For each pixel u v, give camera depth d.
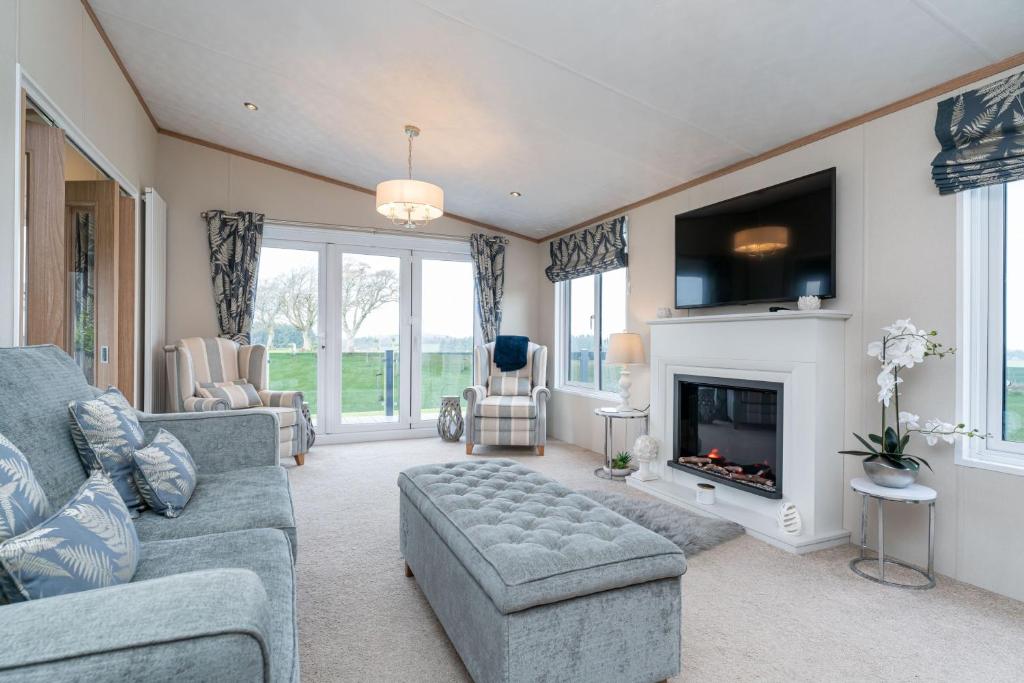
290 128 4.27
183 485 1.78
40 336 2.43
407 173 4.74
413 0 2.48
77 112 2.77
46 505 1.16
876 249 2.64
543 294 6.07
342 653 1.74
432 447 5.13
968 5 1.94
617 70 2.72
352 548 2.63
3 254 2.04
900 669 1.68
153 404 4.19
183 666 0.63
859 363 2.71
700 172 3.71
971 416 2.34
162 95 3.99
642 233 4.40
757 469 3.12
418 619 1.96
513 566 1.38
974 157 2.22
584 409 5.22
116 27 3.15
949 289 2.36
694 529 2.79
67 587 0.92
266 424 2.34
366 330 5.44
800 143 3.04
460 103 3.37
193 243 4.73
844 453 2.51
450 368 5.83
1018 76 2.09
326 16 2.76
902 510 2.54
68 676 0.59
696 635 1.87
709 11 2.20
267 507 1.78
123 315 3.75
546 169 4.16
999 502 2.20
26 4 2.18
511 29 2.55
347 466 4.32
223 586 0.73
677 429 3.64
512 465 2.47
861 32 2.17
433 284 5.74
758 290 3.18
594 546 1.50
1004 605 2.10
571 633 1.39
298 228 5.12
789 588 2.24
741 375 3.13
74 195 3.33
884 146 2.62
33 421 1.43
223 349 4.49
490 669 1.39
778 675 1.64
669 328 3.71
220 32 3.11
